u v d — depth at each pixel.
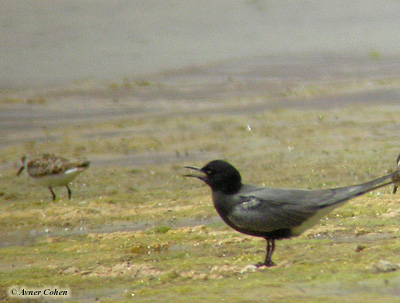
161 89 26.52
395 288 6.97
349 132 19.44
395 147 17.47
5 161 18.41
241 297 6.98
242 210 8.55
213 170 8.77
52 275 8.82
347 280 7.32
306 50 32.28
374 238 9.71
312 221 8.45
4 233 11.72
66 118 23.02
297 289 7.16
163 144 19.30
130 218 12.27
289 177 15.07
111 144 19.55
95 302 7.51
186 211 12.47
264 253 9.31
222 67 29.55
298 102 23.88
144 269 8.82
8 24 35.91
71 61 30.41
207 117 22.33
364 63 29.70
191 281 8.05
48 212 12.81
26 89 26.70
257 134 19.78
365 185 8.45
